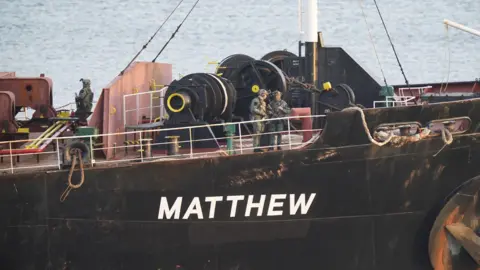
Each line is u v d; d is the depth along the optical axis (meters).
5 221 61.22
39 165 64.69
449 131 64.19
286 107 67.38
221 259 63.91
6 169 61.97
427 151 64.25
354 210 64.31
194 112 68.50
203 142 67.62
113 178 61.25
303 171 63.03
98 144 64.94
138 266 63.06
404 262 66.06
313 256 64.88
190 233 62.91
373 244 65.19
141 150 63.53
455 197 64.06
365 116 63.22
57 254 62.00
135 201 61.78
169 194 61.97
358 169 63.50
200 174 62.00
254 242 63.88
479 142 64.88
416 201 65.00
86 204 61.44
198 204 62.44
